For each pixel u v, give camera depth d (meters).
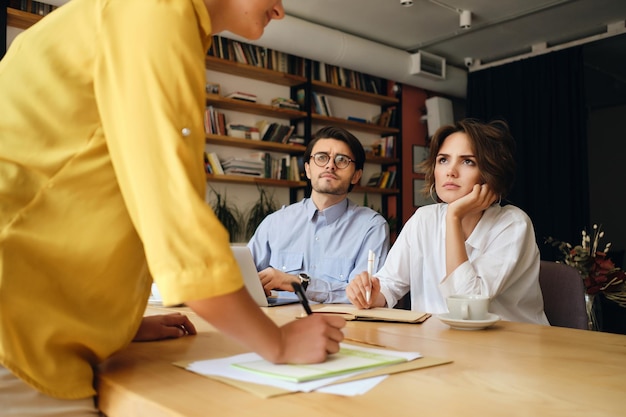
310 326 0.78
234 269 0.66
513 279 1.67
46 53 0.75
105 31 0.72
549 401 0.62
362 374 0.73
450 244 1.59
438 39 5.82
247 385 0.67
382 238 2.58
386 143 6.29
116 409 0.69
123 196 0.73
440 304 1.88
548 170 5.91
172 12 0.72
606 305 3.34
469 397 0.64
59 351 0.72
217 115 4.85
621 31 5.35
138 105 0.69
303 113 5.37
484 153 1.71
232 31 0.90
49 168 0.72
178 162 0.67
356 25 5.43
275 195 5.35
